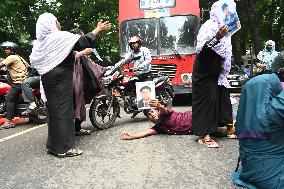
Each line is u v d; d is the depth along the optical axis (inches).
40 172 209.0
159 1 511.5
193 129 254.8
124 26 518.0
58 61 237.0
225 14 238.7
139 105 350.0
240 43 1252.5
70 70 243.1
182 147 249.3
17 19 983.0
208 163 213.8
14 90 367.6
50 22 241.1
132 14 516.7
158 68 499.2
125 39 516.7
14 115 376.5
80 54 265.3
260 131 148.9
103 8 1147.9
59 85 238.8
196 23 503.8
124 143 266.4
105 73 320.8
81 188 181.8
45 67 238.5
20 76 368.8
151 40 506.6
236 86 697.0
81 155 239.6
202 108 250.5
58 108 239.0
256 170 150.9
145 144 260.7
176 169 204.5
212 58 245.1
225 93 263.6
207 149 242.5
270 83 151.6
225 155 228.2
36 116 387.5
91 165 217.8
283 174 146.7
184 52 496.1
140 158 227.3
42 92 249.6
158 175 195.9
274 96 150.8
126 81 352.5
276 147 148.9
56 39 237.1
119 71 360.8
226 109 265.1
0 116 411.8
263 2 1127.0
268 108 148.1
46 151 255.8
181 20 505.0
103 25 242.1
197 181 185.6
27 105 374.6
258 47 944.9
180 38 502.3
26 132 334.3
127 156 233.0
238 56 1243.8
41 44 238.7
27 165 223.6
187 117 285.3
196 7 507.5
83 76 286.5
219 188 175.9
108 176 197.0
